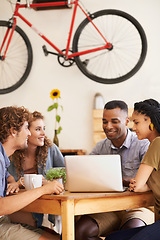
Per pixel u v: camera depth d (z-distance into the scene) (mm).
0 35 3916
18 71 3879
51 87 3811
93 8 3764
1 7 3900
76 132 3752
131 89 3707
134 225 1816
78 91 3770
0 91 3807
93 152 2314
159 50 3691
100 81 3650
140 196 1753
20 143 1780
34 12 3852
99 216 1890
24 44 3871
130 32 3729
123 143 2137
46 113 3807
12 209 1560
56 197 1589
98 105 3600
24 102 3844
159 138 1681
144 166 1670
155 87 3680
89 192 1719
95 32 3766
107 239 1684
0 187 1624
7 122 1740
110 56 3746
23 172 2270
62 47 3803
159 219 1558
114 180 1669
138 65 3607
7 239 1710
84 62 3633
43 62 3828
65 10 3809
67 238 1568
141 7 3725
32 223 2033
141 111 1792
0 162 1634
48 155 2328
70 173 1706
